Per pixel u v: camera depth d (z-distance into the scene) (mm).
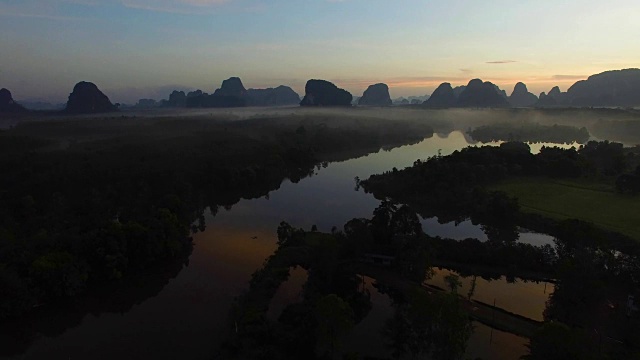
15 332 52531
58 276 56094
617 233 73875
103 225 68250
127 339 49719
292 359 42906
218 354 43406
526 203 93312
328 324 40656
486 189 102562
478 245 66750
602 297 47656
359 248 64000
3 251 58438
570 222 65062
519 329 47969
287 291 57156
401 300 56188
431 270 61625
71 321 55219
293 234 72688
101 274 62312
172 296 58281
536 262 62438
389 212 69188
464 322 41094
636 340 43125
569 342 36688
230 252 73375
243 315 48844
